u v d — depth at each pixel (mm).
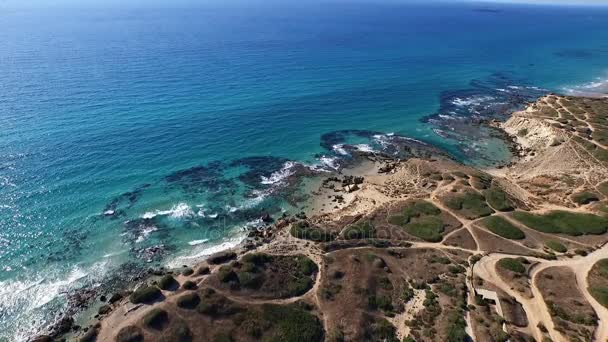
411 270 60500
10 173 84562
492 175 96188
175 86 147875
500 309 52031
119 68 167375
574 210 76438
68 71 157750
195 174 92000
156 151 99875
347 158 103750
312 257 62875
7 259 64188
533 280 58000
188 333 47625
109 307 55875
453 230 70438
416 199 80938
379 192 86000
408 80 177625
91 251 67188
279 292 54500
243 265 57906
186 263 65750
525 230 70375
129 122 113125
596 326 49438
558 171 92312
